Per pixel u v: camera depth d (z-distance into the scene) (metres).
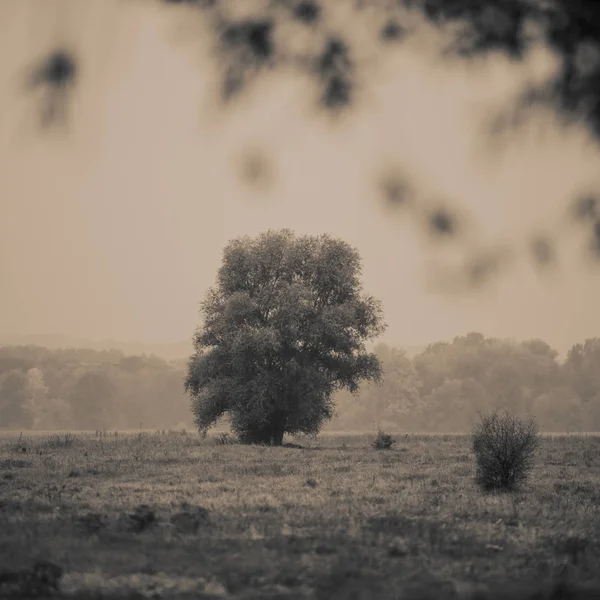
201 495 76.69
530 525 60.41
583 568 42.41
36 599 33.75
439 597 34.22
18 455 135.25
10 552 43.88
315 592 35.00
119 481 94.25
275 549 45.59
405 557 44.53
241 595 34.50
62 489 81.88
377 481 94.25
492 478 89.25
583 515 66.62
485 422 92.56
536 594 34.78
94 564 41.03
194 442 184.25
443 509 68.12
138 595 34.22
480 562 43.41
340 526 55.38
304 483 91.00
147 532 51.84
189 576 38.66
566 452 156.50
